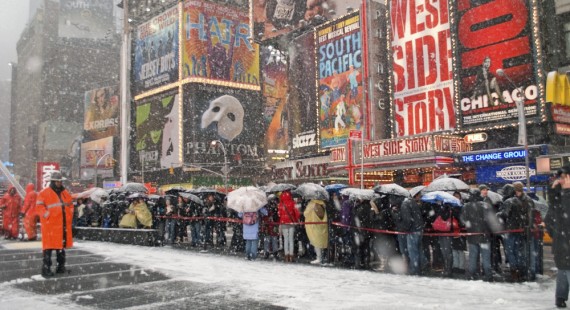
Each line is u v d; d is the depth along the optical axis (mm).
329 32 43875
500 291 8500
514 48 27172
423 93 32656
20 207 19672
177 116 64812
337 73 42656
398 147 30391
